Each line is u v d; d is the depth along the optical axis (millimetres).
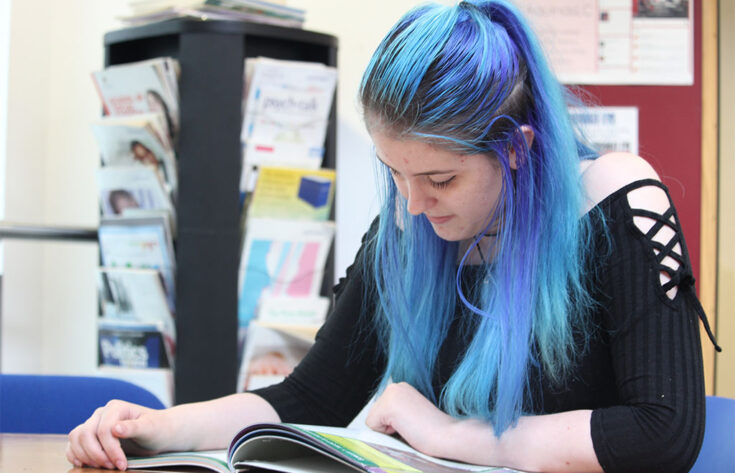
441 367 1088
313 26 2662
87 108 2932
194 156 2068
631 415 891
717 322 2469
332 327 1164
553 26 2514
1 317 2930
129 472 877
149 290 2105
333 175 2170
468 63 860
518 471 880
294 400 1109
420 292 1086
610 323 968
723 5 2500
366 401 1177
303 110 2145
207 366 2064
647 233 950
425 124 849
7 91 2881
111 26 2875
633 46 2516
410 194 919
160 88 2057
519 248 953
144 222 2111
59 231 2348
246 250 2100
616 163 1014
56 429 1344
